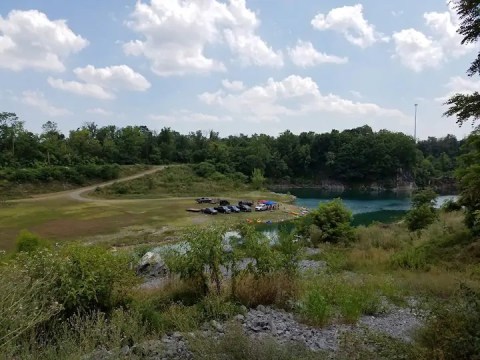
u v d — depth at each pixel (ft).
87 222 150.00
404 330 23.38
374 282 39.19
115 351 16.39
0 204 202.49
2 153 303.48
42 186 264.72
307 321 24.47
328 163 445.37
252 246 30.42
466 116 28.66
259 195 293.23
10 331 14.67
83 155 348.79
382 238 76.38
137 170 335.88
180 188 298.15
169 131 439.22
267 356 15.30
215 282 30.50
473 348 14.83
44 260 21.49
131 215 171.42
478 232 52.70
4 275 18.15
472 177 34.35
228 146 456.04
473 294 19.07
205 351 16.07
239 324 20.01
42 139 351.46
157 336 20.13
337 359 16.14
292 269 32.48
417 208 89.61
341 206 82.84
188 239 29.45
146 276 40.47
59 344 16.34
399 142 427.33
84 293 21.45
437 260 50.65
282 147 476.13
